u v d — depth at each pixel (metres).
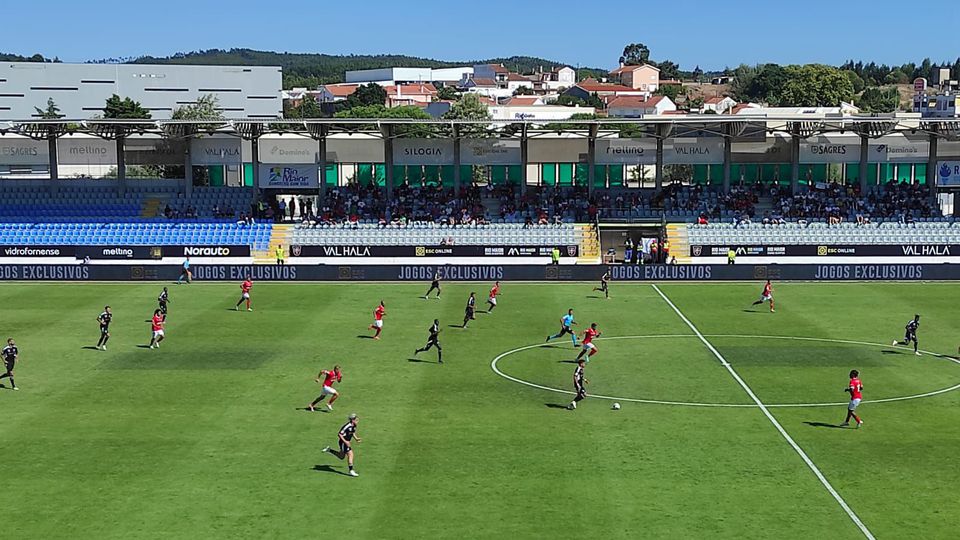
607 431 39.50
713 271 80.81
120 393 45.19
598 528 29.78
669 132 97.31
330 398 42.72
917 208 95.62
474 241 91.56
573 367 50.59
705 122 88.12
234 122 88.00
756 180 102.12
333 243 91.06
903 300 70.75
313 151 98.38
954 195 99.50
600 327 61.16
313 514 30.84
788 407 43.06
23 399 44.25
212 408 42.69
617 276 81.00
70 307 68.19
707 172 103.00
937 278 80.19
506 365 51.00
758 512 31.03
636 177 103.69
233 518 30.55
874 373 49.31
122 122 89.06
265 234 93.00
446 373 49.22
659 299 71.69
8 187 98.81
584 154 100.25
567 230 92.94
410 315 65.12
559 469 34.97
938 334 59.06
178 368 50.09
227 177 104.44
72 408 42.75
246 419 41.03
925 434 39.16
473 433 39.19
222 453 36.66
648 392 45.62
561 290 76.06
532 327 61.19
